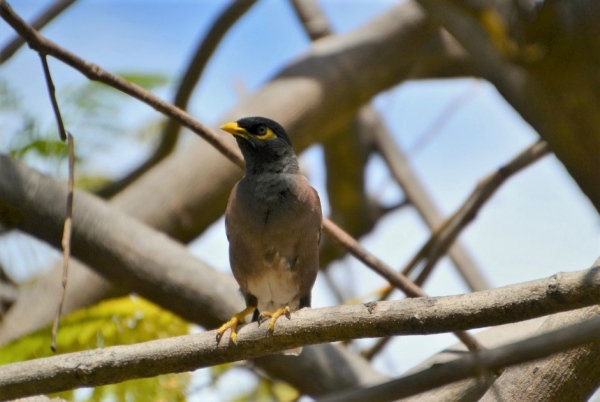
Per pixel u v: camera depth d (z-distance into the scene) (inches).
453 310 245.1
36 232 414.9
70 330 389.4
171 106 344.2
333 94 510.3
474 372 201.5
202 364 285.1
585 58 182.2
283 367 412.2
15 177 406.9
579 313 269.6
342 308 268.1
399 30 525.3
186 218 483.5
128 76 496.4
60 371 279.6
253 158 393.4
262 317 309.3
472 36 222.4
